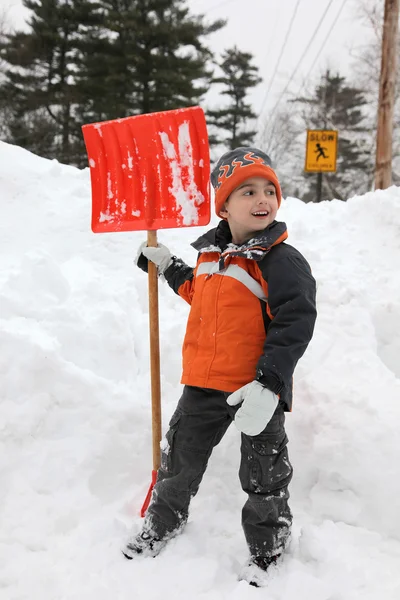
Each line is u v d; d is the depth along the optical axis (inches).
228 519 82.0
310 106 804.0
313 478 88.7
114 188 84.4
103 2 976.9
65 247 142.2
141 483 90.3
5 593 67.5
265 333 69.7
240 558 74.6
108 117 922.1
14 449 88.4
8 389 93.0
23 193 161.3
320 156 432.8
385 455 85.7
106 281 129.3
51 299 114.4
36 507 81.4
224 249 74.0
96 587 68.4
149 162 80.8
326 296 124.6
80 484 86.0
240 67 1362.0
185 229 152.7
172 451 76.0
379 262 141.3
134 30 912.3
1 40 1048.8
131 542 75.0
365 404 94.3
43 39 988.6
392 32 354.6
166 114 77.8
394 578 69.5
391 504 80.8
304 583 67.6
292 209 172.7
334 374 103.6
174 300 127.6
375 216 159.6
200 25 933.8
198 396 74.4
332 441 89.7
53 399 94.3
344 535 77.5
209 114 1315.2
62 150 959.0
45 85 1041.5
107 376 105.6
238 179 70.2
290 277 65.4
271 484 70.2
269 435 69.5
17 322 105.1
